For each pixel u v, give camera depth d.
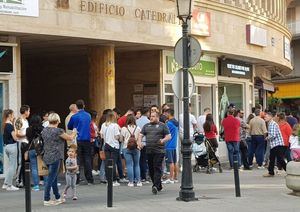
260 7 25.28
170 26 19.59
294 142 16.23
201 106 23.97
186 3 12.16
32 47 19.47
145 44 18.92
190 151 12.19
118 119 16.00
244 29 23.91
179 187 14.45
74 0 16.62
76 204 11.65
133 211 10.70
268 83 31.98
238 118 19.89
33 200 12.22
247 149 20.00
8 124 13.65
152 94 20.81
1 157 15.70
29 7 15.52
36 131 13.24
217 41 22.12
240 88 26.78
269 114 20.59
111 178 11.20
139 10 18.50
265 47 25.83
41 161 11.73
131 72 21.19
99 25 17.25
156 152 13.16
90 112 16.62
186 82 12.23
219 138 24.27
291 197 12.68
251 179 16.67
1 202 11.88
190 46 12.27
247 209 10.96
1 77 15.72
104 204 11.62
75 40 17.56
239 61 25.97
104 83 18.78
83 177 15.97
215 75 24.06
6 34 15.70
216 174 18.08
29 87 23.50
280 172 18.56
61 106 22.64
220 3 22.22
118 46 19.55
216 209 10.96
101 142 15.30
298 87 44.94
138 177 14.70
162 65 20.77
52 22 16.06
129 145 14.42
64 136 11.48
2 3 15.01
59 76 22.70
